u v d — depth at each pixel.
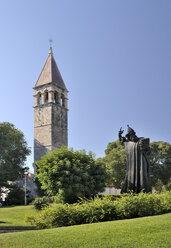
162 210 13.77
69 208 13.45
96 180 33.72
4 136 58.69
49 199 30.66
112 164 56.97
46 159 32.75
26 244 8.51
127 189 17.69
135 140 18.25
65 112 75.88
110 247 7.65
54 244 8.26
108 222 11.27
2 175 53.78
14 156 59.50
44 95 72.56
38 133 70.50
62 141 72.25
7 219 22.03
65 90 77.50
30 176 69.19
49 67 74.88
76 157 34.00
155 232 8.80
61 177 29.88
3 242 8.95
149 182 17.50
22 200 53.62
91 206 13.16
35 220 14.84
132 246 7.61
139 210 13.17
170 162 61.03
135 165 17.48
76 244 8.09
